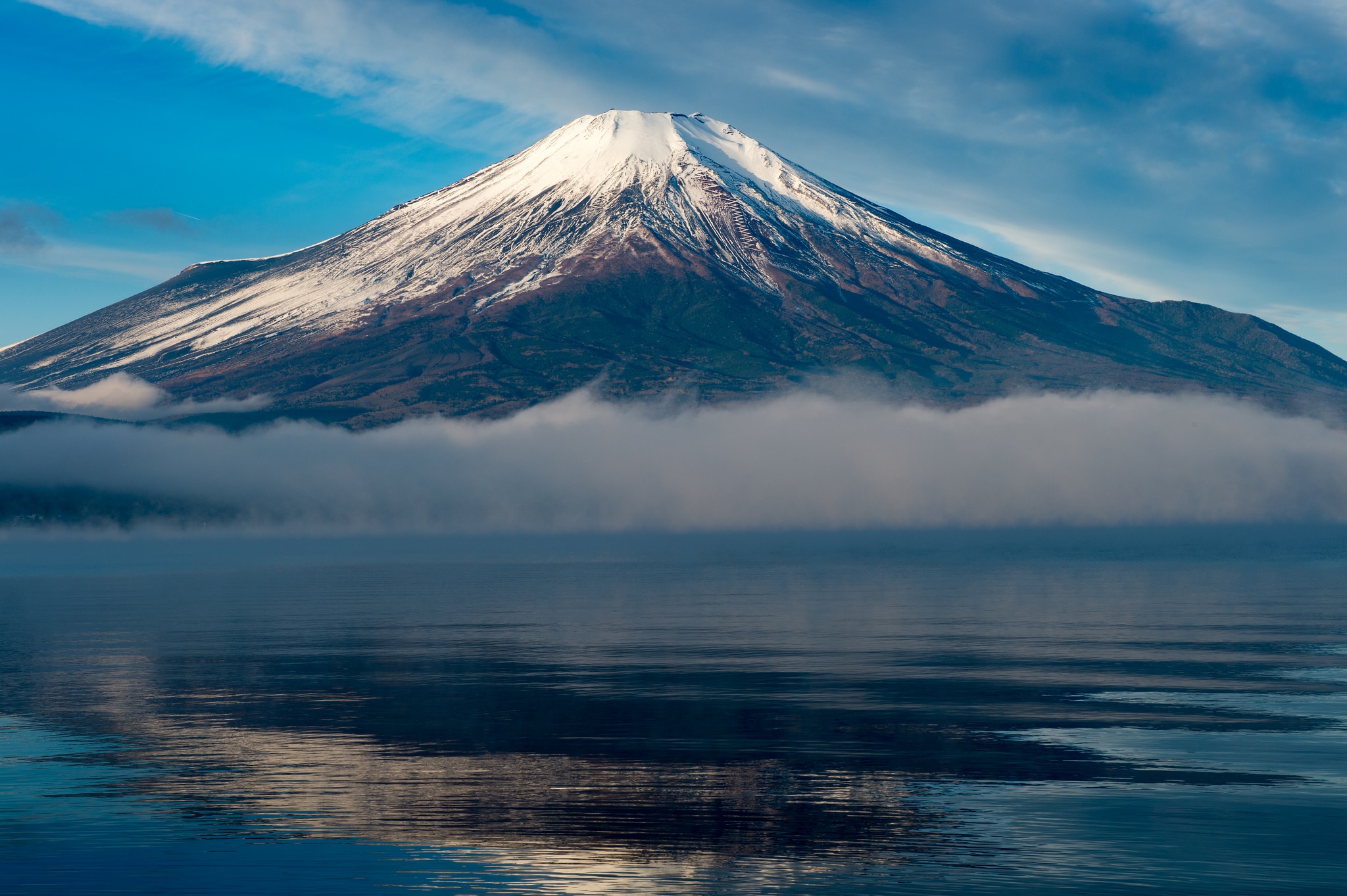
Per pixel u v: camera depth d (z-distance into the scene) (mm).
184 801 24047
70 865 20312
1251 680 39188
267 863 20359
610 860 20391
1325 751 27844
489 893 18891
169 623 65812
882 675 40938
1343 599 79250
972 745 28844
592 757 27875
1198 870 19641
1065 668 42594
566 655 47844
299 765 27188
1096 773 25844
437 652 49469
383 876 19672
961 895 18672
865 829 21969
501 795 24359
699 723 31922
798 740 29625
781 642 52750
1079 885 19047
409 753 28375
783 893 18812
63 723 32406
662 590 96125
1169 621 62375
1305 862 19969
